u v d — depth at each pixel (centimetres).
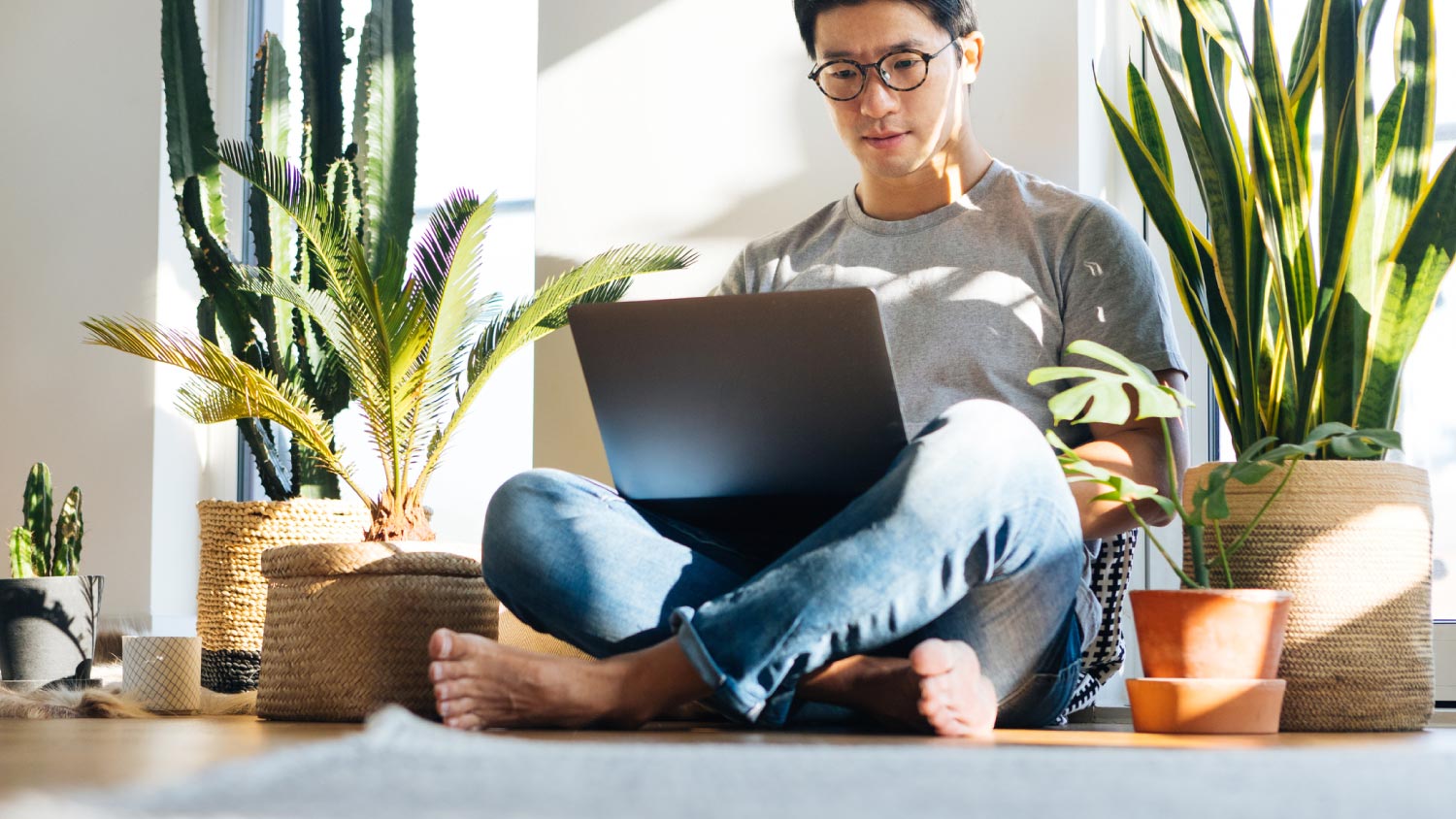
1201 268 192
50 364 317
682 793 78
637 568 156
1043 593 145
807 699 145
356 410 305
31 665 251
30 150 323
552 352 256
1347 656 167
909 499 134
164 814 71
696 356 151
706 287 249
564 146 260
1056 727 168
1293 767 94
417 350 217
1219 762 98
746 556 162
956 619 147
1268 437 166
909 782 84
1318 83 190
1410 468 173
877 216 204
